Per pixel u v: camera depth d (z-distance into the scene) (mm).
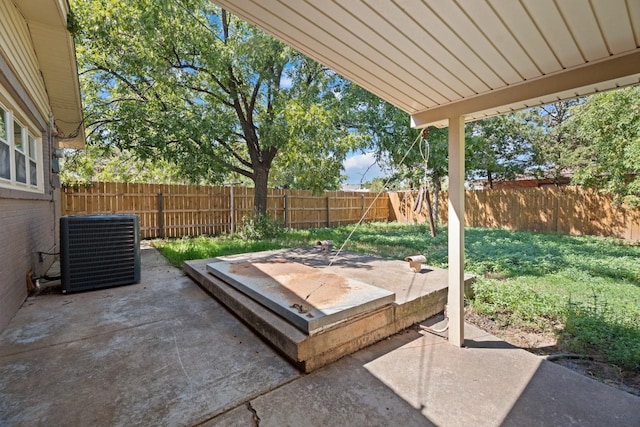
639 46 1617
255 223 8672
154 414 1569
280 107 8094
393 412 1644
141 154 7582
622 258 5430
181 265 4934
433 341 2545
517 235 8789
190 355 2162
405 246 7137
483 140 9766
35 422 1499
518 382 1944
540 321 2939
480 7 1435
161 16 6590
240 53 7488
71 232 3471
